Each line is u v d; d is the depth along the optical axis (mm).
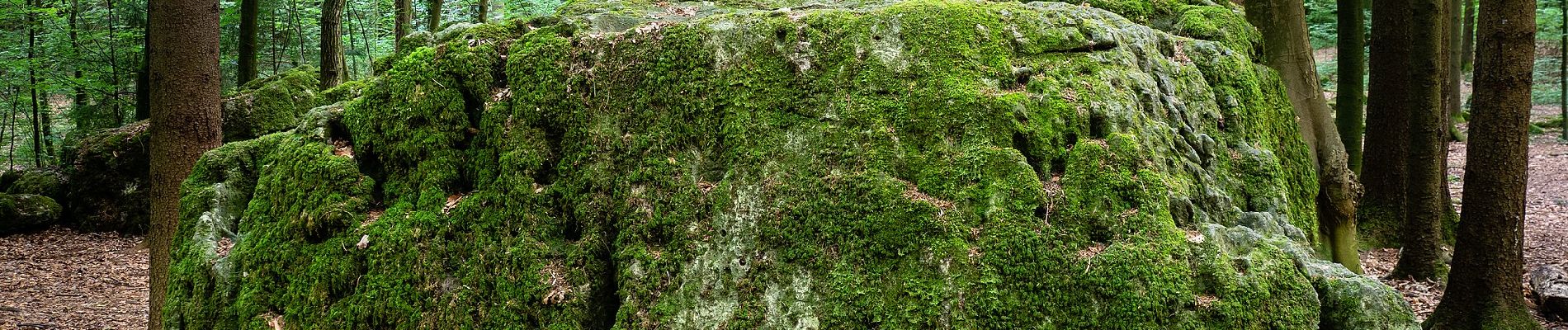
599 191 3680
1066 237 3354
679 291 3486
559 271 3596
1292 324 3273
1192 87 4375
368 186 3873
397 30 15445
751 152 3643
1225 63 4750
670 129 3730
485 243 3654
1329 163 5641
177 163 5465
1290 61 5812
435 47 4039
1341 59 8578
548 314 3527
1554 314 6629
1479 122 5527
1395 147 8727
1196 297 3264
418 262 3629
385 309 3588
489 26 4090
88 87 15211
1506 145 5430
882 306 3336
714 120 3732
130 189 12203
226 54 15859
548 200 3703
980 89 3588
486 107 3852
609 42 3895
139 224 12031
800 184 3574
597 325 3580
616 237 3643
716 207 3586
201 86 5539
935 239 3375
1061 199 3422
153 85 5516
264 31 16531
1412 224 7875
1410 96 7891
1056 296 3275
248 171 4504
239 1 14938
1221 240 3447
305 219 3832
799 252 3480
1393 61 8297
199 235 4125
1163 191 3424
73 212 12266
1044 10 3953
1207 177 3883
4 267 10117
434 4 13727
